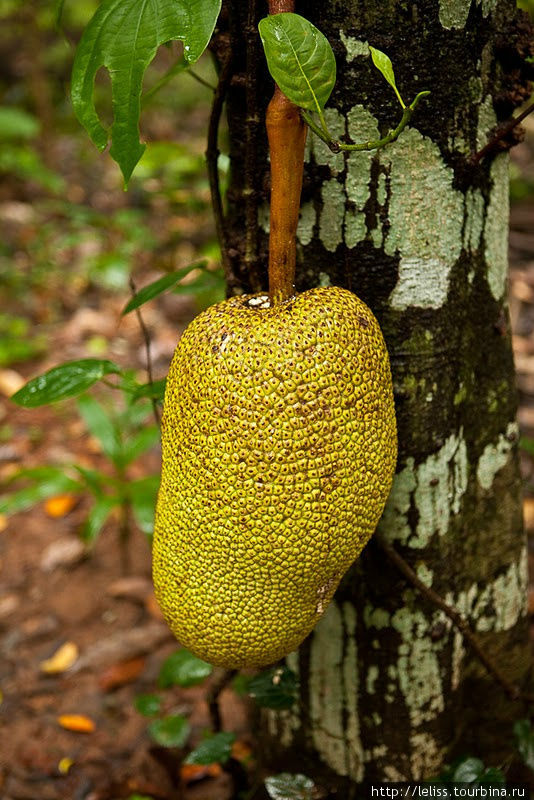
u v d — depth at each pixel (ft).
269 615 5.82
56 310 17.51
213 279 7.36
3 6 22.98
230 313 5.76
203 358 5.69
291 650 6.04
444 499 6.56
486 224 6.33
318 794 6.96
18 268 18.63
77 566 10.78
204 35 5.62
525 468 11.91
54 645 9.57
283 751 7.22
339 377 5.63
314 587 5.85
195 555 5.80
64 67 30.68
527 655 7.23
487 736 7.23
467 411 6.54
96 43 5.73
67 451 13.08
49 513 11.71
